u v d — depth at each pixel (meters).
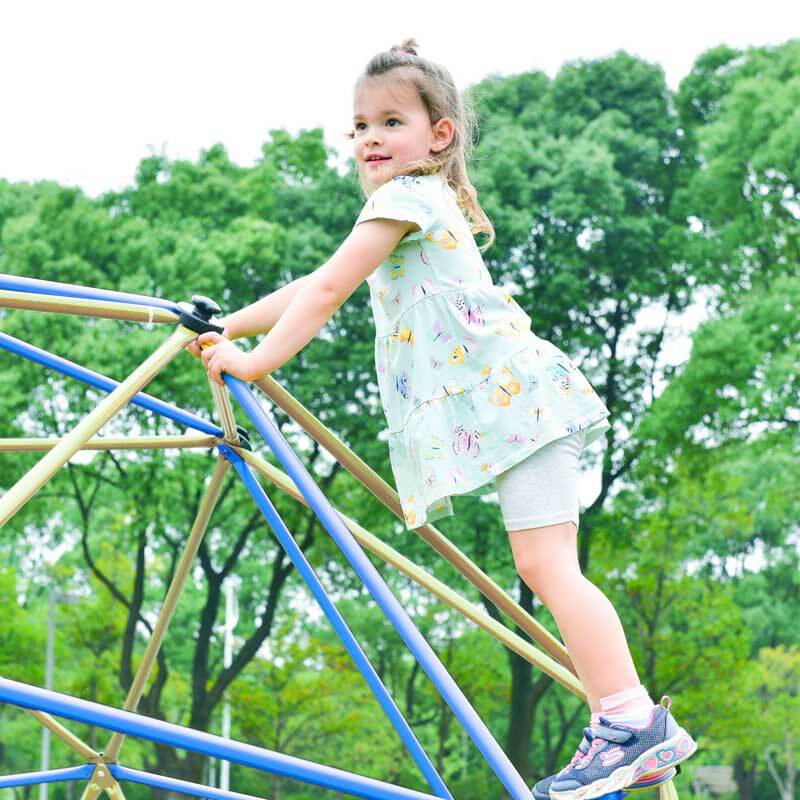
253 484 2.94
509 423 2.42
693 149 20.05
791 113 18.69
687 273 19.27
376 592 2.28
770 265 19.42
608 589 21.05
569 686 3.03
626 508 19.92
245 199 20.52
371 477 2.69
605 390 20.00
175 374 18.89
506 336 2.50
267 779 28.19
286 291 3.04
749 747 23.64
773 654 26.62
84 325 19.20
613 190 18.56
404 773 26.34
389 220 2.56
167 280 19.02
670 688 21.42
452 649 23.42
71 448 2.12
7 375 18.69
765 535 25.22
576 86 20.00
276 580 20.53
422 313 2.58
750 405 17.89
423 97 2.74
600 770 2.21
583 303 18.97
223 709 24.59
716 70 20.33
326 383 18.52
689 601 21.23
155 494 19.94
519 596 20.80
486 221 2.80
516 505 2.41
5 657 25.11
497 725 27.14
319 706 24.75
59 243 19.64
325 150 21.80
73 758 28.88
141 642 26.70
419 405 2.54
